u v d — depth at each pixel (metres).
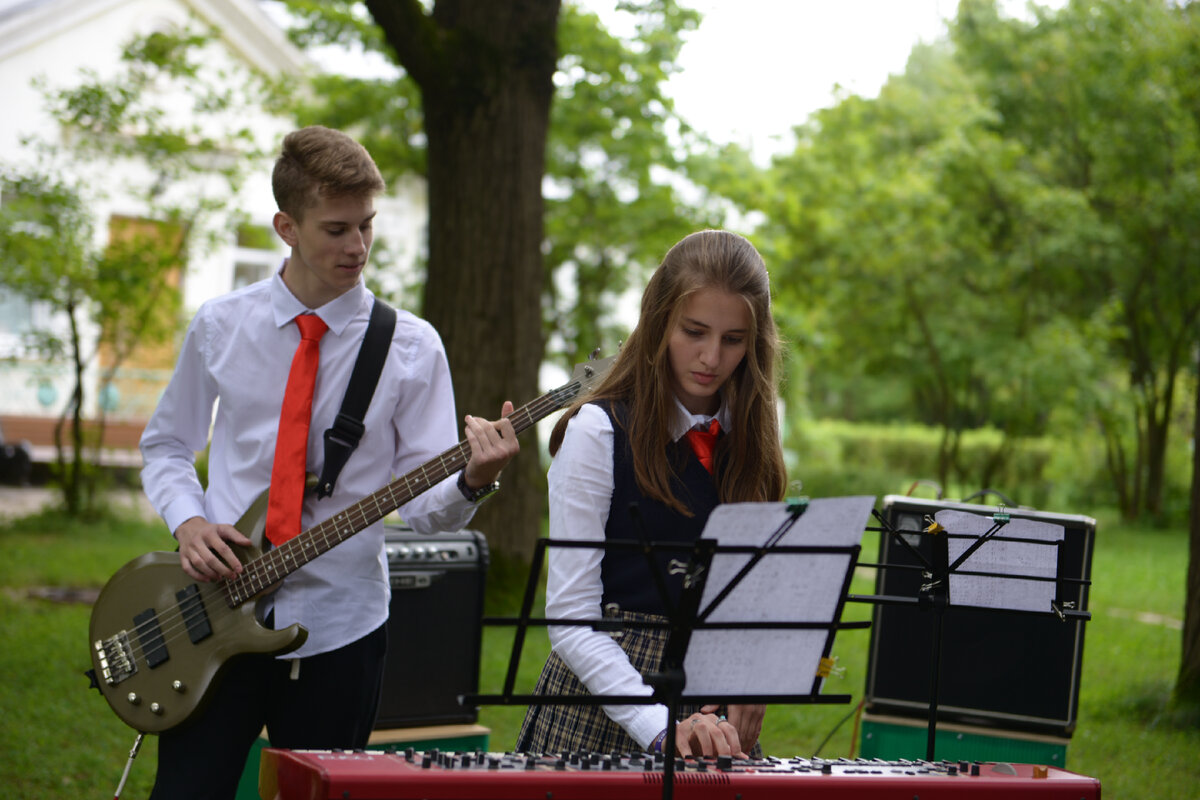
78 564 8.89
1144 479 17.84
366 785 1.67
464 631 3.72
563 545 1.71
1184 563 11.95
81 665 5.87
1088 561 3.62
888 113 16.75
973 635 3.73
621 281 15.27
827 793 1.84
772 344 2.29
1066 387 15.64
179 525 2.53
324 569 2.52
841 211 16.00
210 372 2.57
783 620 1.83
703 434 2.25
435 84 6.89
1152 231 15.20
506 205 7.04
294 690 2.52
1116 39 14.94
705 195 13.61
